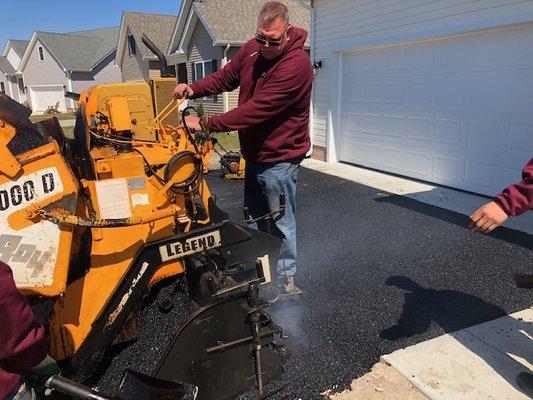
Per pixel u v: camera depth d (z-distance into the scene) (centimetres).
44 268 209
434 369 285
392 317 348
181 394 203
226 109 1745
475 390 265
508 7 575
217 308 227
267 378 248
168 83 379
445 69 684
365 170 876
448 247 481
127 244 251
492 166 639
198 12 1795
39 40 3559
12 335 146
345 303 370
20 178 197
